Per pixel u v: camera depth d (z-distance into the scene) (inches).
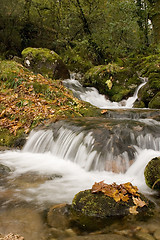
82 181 141.9
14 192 124.2
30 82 309.6
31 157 195.0
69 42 603.5
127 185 114.4
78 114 269.9
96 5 567.5
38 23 628.1
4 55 558.9
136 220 93.8
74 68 546.6
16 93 296.4
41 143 210.2
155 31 588.7
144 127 188.9
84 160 166.7
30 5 617.0
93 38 554.6
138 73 445.4
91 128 192.2
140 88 399.2
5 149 218.5
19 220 95.1
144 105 372.2
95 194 106.7
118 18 528.7
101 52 583.8
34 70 454.3
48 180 143.5
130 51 551.5
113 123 204.1
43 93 301.9
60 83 366.3
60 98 294.0
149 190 125.9
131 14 523.8
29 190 127.0
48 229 88.4
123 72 443.8
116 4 526.9
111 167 152.8
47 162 181.2
